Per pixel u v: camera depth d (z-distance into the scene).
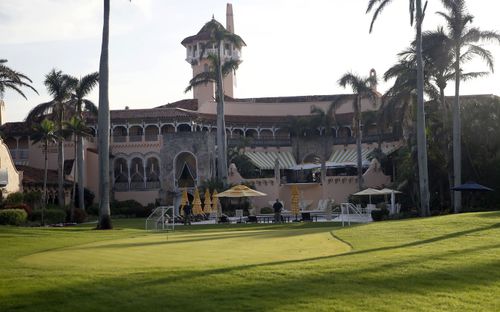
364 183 72.38
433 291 11.69
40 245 23.45
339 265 14.35
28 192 60.28
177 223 51.47
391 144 81.44
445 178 55.12
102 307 10.62
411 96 53.72
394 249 18.30
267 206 72.81
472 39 48.06
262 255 17.94
